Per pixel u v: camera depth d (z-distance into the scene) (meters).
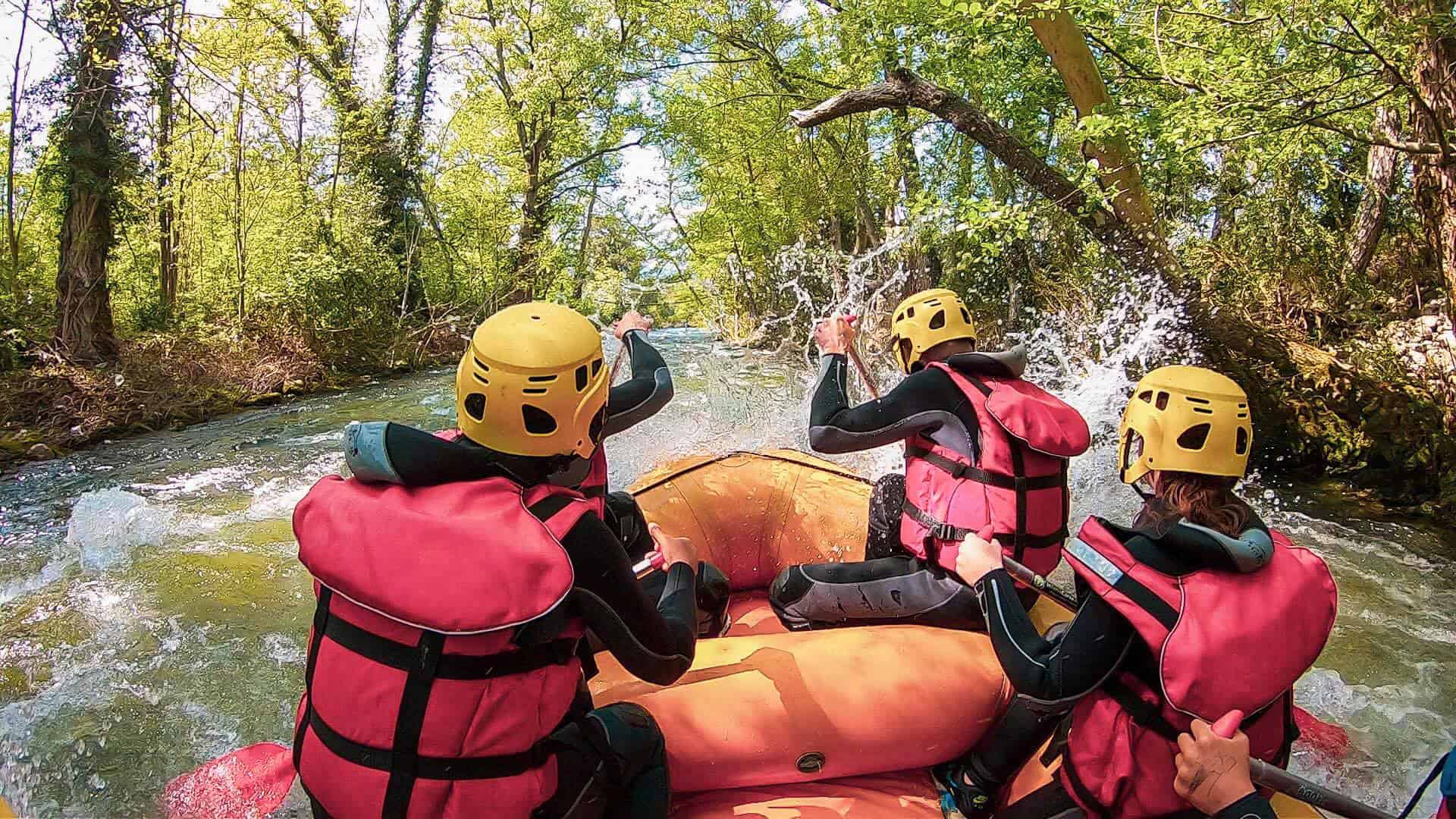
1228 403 1.79
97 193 9.70
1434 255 6.50
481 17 17.77
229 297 12.86
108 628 4.08
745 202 16.02
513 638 1.58
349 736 1.60
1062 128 6.75
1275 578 1.74
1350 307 8.03
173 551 5.04
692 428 6.37
